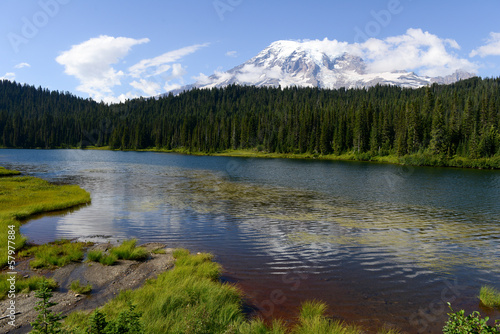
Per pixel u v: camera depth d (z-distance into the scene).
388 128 149.62
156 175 64.75
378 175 71.81
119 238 20.23
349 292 12.82
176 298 10.54
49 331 7.48
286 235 21.61
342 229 23.66
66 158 121.06
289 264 16.00
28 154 148.75
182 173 70.25
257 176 65.56
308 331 9.21
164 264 15.34
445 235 22.52
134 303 10.20
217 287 11.78
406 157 120.12
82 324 8.76
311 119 182.25
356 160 141.38
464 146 121.00
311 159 148.00
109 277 13.56
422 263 16.59
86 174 63.72
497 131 125.19
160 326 8.70
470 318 8.00
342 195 41.44
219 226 23.86
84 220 24.95
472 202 37.59
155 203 33.28
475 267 16.16
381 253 18.11
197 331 8.54
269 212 29.50
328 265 15.94
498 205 35.53
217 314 9.91
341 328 9.75
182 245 19.05
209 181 55.38
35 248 16.98
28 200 31.42
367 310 11.31
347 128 165.25
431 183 57.91
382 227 24.62
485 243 20.59
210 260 16.06
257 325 9.38
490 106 137.38
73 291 12.00
